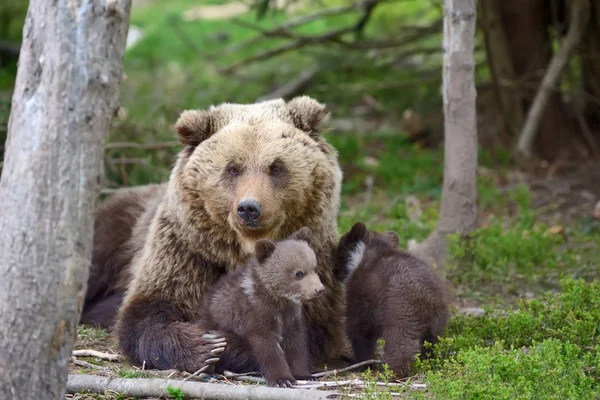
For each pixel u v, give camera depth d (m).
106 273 13.70
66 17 6.82
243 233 10.27
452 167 14.29
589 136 21.47
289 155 10.45
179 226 10.89
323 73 24.75
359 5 23.41
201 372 10.01
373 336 10.58
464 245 14.15
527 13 21.39
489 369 8.84
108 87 7.00
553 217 18.44
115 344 11.68
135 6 39.38
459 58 13.80
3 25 30.31
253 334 9.59
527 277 14.65
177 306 10.90
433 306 10.12
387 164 21.61
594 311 10.73
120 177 19.02
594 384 9.20
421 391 8.72
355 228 11.15
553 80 19.52
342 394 8.80
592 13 20.73
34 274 6.91
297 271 9.43
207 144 10.67
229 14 37.00
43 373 7.09
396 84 23.97
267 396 8.77
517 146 20.36
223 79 28.58
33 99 6.91
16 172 6.94
